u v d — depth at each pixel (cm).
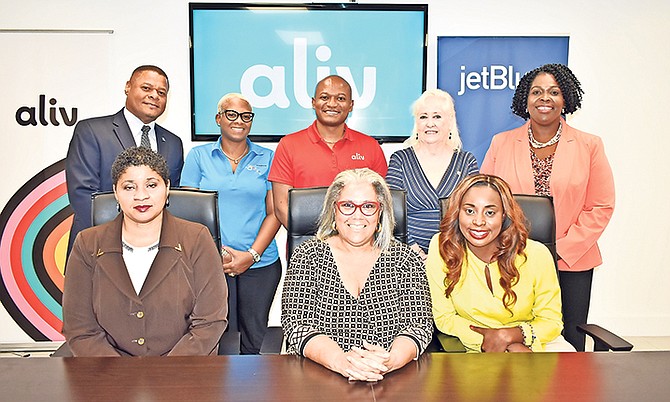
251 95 382
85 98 378
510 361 168
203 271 201
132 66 379
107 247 195
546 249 231
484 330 223
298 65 381
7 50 373
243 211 337
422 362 169
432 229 299
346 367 158
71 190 361
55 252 388
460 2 383
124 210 192
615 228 399
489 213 216
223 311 203
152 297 195
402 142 387
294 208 233
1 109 376
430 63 387
